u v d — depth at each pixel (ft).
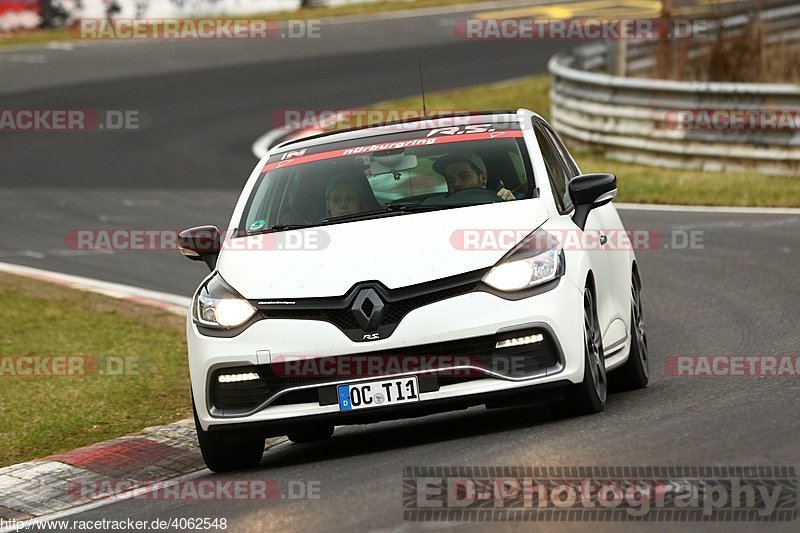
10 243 206.39
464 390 78.69
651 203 201.16
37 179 267.39
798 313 120.88
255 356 80.43
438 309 78.89
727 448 69.46
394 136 96.89
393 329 78.74
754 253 157.07
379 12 515.50
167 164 275.59
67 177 267.80
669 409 82.69
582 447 72.90
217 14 517.14
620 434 75.31
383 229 84.74
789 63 270.05
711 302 132.87
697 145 228.22
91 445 96.58
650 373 104.63
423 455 77.25
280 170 96.43
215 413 82.12
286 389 80.18
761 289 135.85
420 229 83.82
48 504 83.76
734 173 219.61
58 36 472.03
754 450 68.64
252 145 292.61
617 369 96.63
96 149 298.97
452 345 78.89
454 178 90.17
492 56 403.34
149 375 124.06
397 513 63.31
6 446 101.30
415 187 90.33
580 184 88.58
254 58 419.74
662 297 138.92
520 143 93.25
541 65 380.37
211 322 82.79
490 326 78.74
